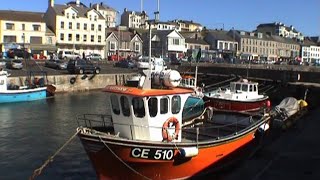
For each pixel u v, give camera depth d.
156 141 12.56
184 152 12.90
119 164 12.46
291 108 25.53
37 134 22.23
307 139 18.36
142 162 12.53
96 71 47.34
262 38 122.56
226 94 29.56
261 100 29.28
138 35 89.88
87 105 34.94
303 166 14.01
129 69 55.25
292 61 88.06
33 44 72.12
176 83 13.27
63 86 44.03
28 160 17.28
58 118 27.61
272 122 22.06
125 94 12.73
